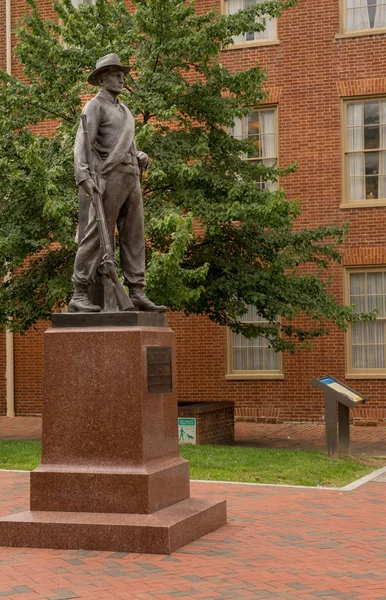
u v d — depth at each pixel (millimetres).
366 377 21844
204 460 14047
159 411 8898
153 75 16375
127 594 6770
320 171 22391
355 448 17453
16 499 10836
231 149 17531
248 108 17391
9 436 19625
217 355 22844
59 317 8906
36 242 16047
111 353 8609
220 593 6805
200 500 9320
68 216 15961
